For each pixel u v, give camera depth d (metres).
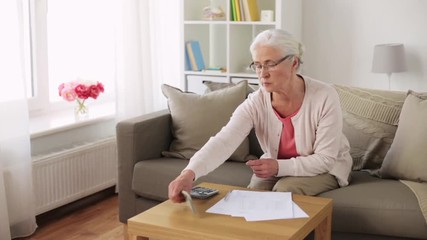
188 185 2.35
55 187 3.71
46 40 4.16
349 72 4.86
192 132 3.38
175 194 2.30
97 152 4.02
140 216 2.21
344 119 3.13
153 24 4.51
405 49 4.65
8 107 3.32
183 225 2.12
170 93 3.55
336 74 4.90
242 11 4.60
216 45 5.07
